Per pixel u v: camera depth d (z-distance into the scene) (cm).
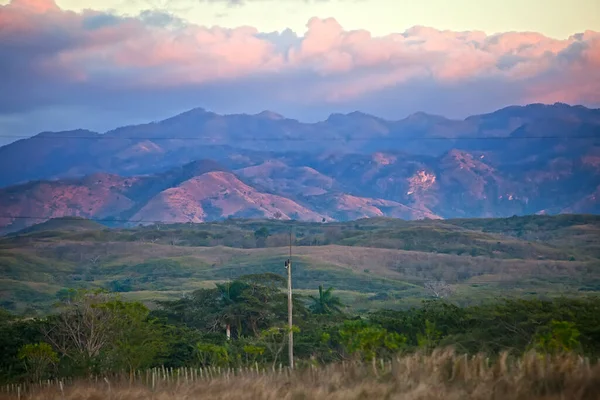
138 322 9206
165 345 9269
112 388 6412
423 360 4569
